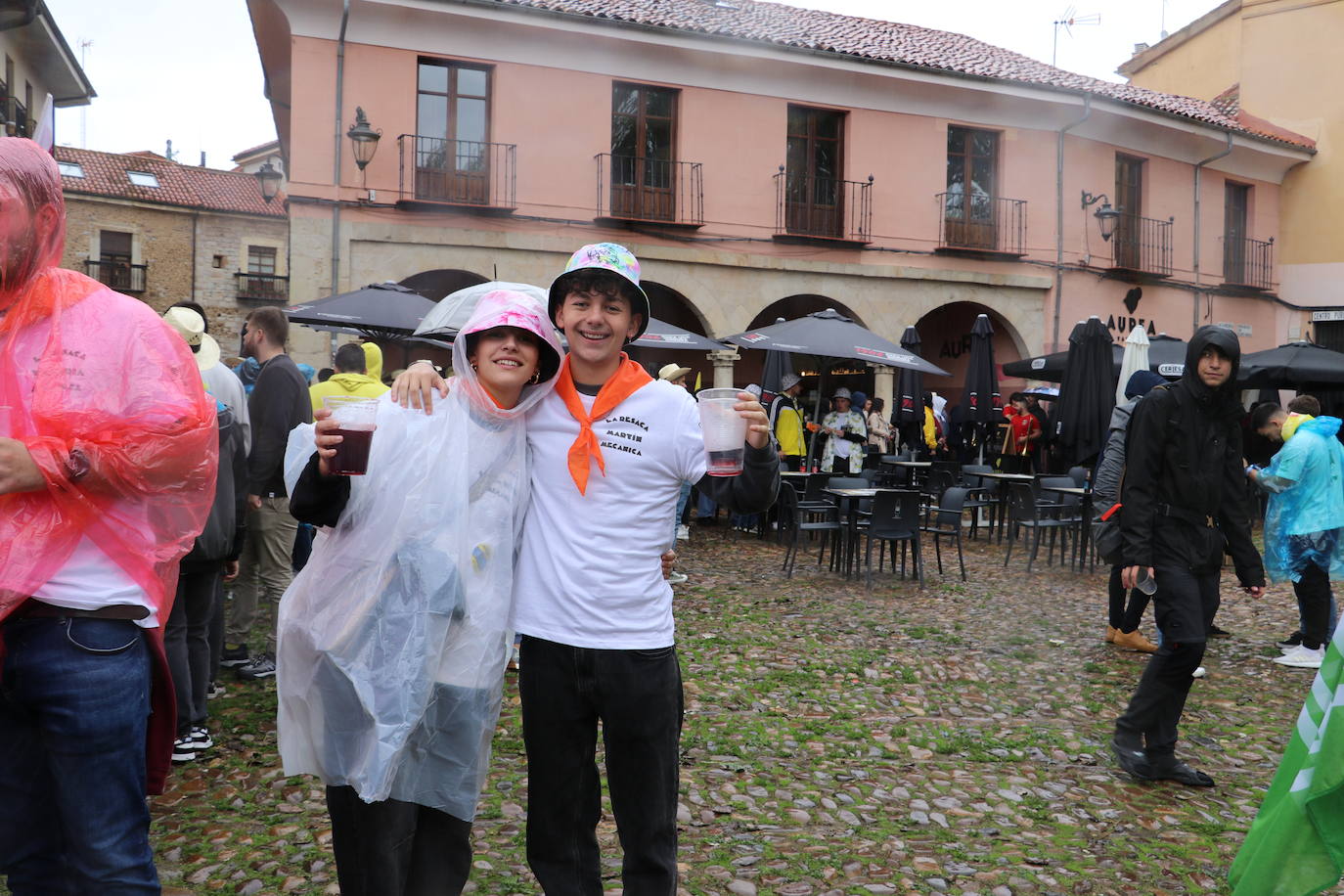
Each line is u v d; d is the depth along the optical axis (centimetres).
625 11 1717
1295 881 248
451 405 241
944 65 1909
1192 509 432
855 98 1884
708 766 448
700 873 342
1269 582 1012
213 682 538
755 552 1155
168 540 218
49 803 223
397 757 226
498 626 243
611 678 247
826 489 1014
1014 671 638
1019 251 2034
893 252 1930
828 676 614
